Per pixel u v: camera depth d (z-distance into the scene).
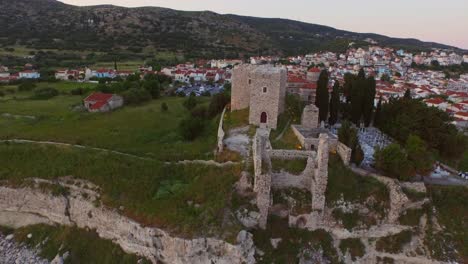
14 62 162.62
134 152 56.12
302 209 42.81
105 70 155.75
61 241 45.12
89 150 54.03
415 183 45.00
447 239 41.72
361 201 43.38
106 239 44.25
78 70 157.50
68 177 48.22
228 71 181.50
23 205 48.66
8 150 53.56
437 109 62.31
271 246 40.91
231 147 49.94
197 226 39.38
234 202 42.22
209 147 59.28
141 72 157.62
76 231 46.06
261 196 41.12
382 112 69.62
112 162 50.34
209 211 40.56
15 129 66.25
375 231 42.41
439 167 54.19
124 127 72.81
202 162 49.38
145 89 106.12
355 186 44.47
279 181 44.69
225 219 39.91
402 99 68.31
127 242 42.22
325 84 67.62
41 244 45.44
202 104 95.56
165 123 78.56
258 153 41.78
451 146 55.69
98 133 67.06
